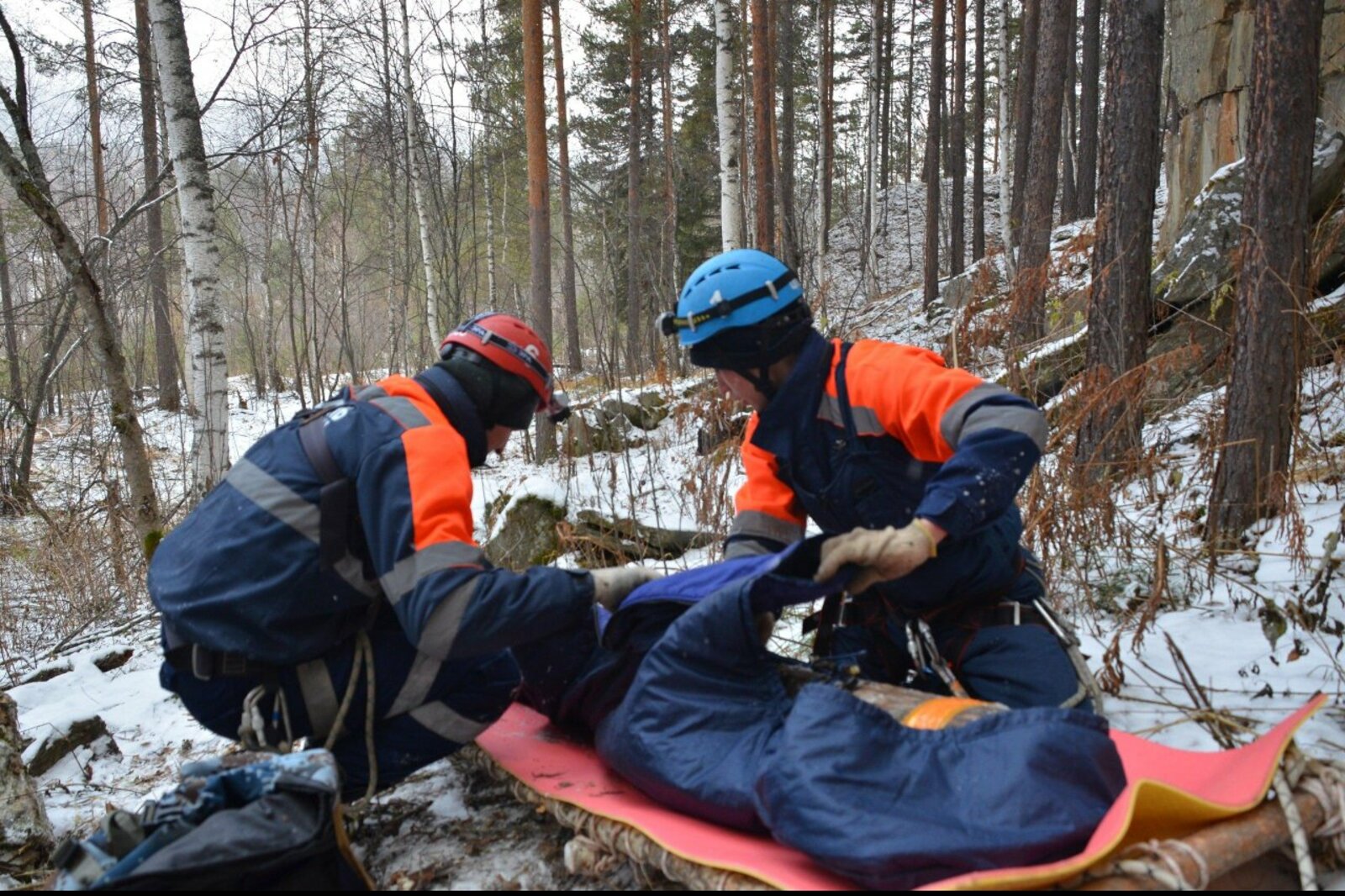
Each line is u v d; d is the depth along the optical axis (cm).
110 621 685
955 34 2170
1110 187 504
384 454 231
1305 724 273
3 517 996
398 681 254
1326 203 666
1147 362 469
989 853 170
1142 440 533
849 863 175
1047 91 1129
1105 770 183
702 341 244
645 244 1462
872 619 270
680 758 217
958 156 2141
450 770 303
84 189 1263
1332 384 487
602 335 1096
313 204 1334
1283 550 386
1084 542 395
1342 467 441
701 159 2497
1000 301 645
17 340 1191
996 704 224
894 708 210
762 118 1583
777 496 265
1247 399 395
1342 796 187
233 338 3125
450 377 254
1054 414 516
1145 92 493
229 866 188
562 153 1955
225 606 236
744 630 220
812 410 243
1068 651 252
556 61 1936
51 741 406
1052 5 1124
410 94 1478
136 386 1577
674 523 567
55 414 1772
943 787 183
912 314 1933
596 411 859
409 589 221
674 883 217
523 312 1625
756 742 213
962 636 255
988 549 248
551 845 247
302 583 236
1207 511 429
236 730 262
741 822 206
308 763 209
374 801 288
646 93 2686
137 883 181
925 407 224
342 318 1348
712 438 583
